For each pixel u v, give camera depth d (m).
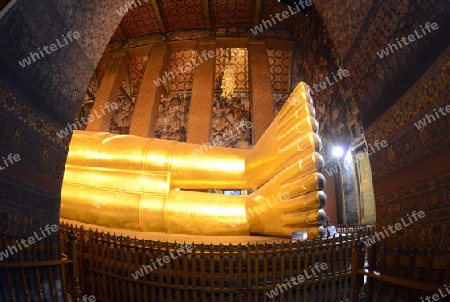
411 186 2.71
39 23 2.76
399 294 2.61
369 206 7.84
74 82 3.50
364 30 3.32
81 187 6.03
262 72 12.29
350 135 8.68
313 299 4.10
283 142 5.16
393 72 2.92
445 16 2.21
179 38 13.14
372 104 3.40
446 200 2.26
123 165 6.16
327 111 10.23
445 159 2.28
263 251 4.02
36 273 2.82
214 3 12.18
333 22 4.13
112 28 4.26
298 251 4.09
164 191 5.96
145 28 13.29
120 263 4.42
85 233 4.95
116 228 5.89
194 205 5.74
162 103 14.28
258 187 6.07
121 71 13.16
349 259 4.45
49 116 3.13
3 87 2.46
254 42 12.93
